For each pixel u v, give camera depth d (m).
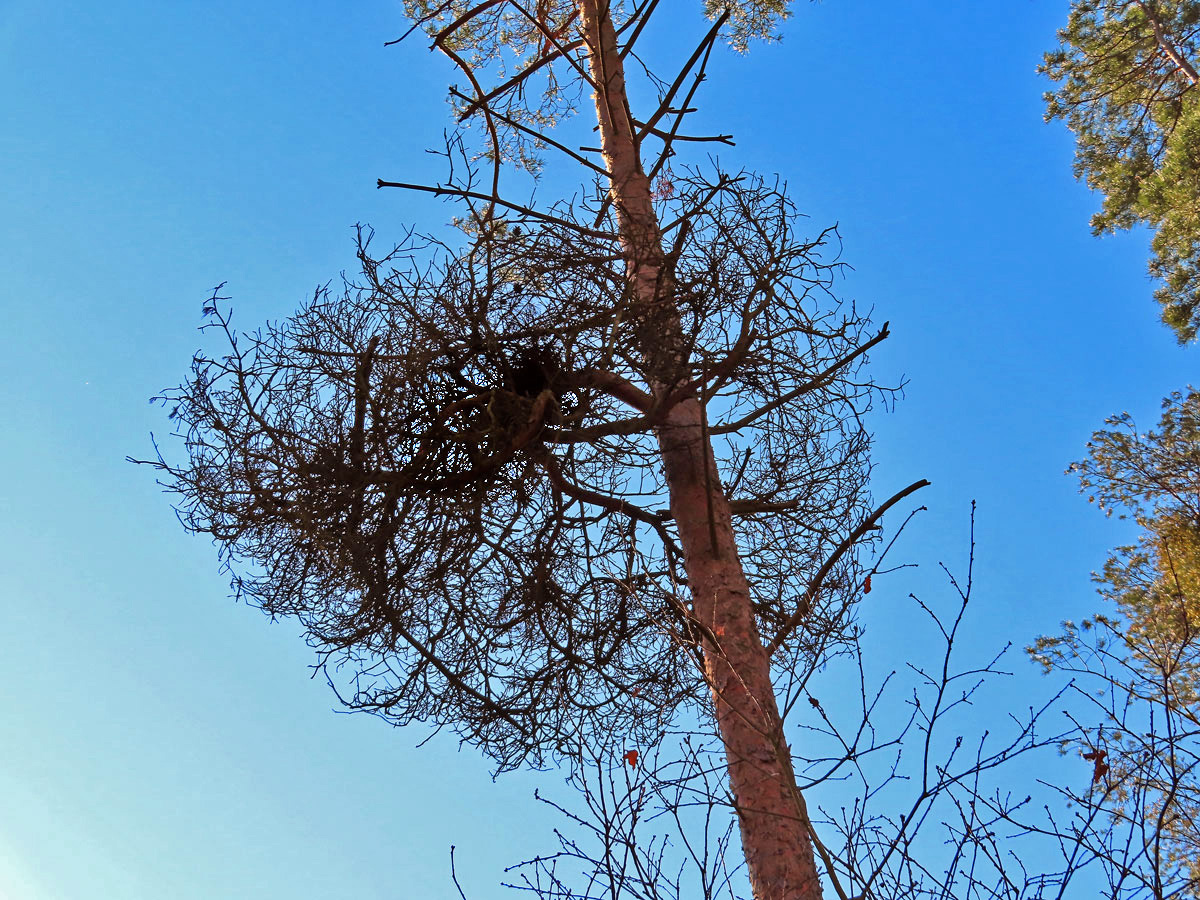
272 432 3.97
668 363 3.96
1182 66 14.31
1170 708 2.81
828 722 2.74
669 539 4.79
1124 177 14.63
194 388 4.05
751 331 3.98
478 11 5.67
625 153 5.54
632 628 4.75
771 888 3.17
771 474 4.66
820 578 3.99
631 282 4.14
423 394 4.12
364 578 4.16
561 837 2.76
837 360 4.34
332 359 4.09
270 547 4.28
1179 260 13.55
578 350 4.24
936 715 2.69
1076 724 2.79
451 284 4.19
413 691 4.43
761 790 3.35
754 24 8.43
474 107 5.82
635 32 6.01
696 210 4.03
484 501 4.38
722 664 3.73
